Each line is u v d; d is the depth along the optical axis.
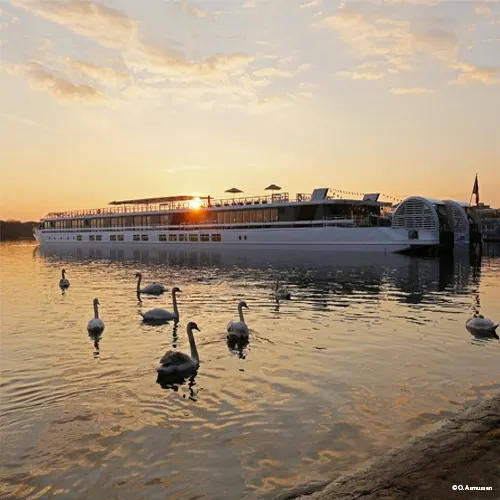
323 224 56.19
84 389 9.33
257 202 65.12
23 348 12.51
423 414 7.90
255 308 18.47
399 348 12.09
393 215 51.41
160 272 35.72
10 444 7.11
